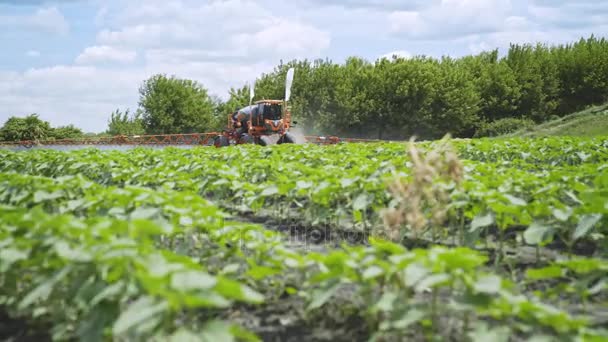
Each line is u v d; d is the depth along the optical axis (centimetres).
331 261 364
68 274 372
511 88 5397
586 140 1555
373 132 5047
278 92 5066
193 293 273
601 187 638
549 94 5653
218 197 824
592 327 413
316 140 2741
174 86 5788
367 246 676
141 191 518
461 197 593
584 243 679
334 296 484
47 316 427
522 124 4688
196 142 3156
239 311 458
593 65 5619
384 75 4950
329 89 4950
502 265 585
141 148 1459
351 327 420
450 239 692
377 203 682
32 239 385
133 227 355
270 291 498
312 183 698
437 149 509
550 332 365
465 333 373
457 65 5634
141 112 5788
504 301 308
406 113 4912
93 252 334
